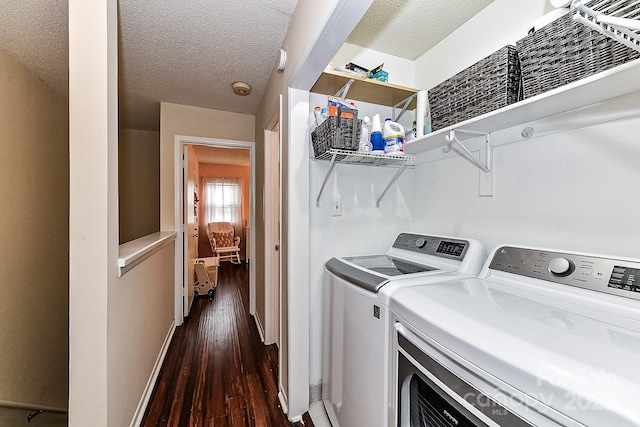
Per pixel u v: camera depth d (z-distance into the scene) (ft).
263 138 8.09
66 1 4.49
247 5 4.51
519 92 3.49
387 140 4.81
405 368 2.86
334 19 3.13
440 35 5.41
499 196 4.29
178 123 8.91
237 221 21.91
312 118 5.40
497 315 2.43
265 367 6.76
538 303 2.77
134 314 4.88
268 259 7.91
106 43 3.54
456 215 5.05
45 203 7.34
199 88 7.71
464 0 4.52
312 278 5.38
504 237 4.21
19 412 6.23
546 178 3.67
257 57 6.11
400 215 6.04
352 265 4.60
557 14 3.14
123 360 4.29
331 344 4.69
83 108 3.49
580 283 2.76
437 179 5.48
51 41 5.55
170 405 5.44
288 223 4.97
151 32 5.22
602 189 3.13
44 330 7.23
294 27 4.58
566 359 1.69
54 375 7.59
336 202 5.55
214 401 5.55
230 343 7.95
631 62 2.20
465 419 2.14
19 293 6.34
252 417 5.12
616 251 3.01
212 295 12.09
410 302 2.88
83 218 3.51
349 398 3.96
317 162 5.40
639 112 2.81
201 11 4.65
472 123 3.84
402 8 4.69
